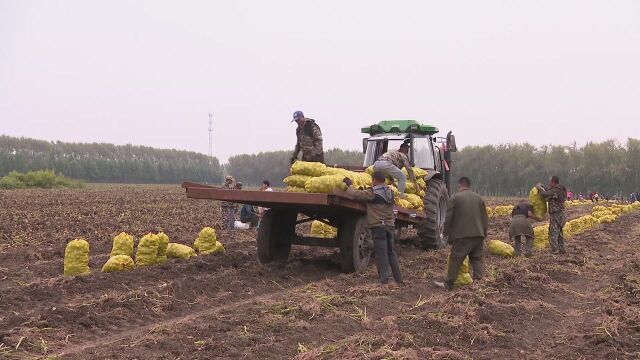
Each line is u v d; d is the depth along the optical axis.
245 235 16.95
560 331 7.02
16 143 101.69
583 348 6.20
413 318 7.03
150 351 5.76
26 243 15.49
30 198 37.34
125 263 10.19
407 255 12.25
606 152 83.12
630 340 6.50
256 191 9.40
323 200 8.98
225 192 9.63
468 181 9.30
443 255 12.15
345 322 6.93
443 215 13.34
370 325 6.88
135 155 120.19
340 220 10.52
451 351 5.82
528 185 86.31
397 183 10.97
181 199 38.66
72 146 110.56
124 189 58.16
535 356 5.97
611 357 5.89
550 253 13.52
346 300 7.95
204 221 23.06
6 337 6.02
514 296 8.60
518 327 7.06
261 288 9.06
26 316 6.88
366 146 13.41
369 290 8.57
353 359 5.48
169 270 10.15
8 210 26.92
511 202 49.59
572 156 84.88
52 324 6.63
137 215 25.25
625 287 9.41
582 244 16.02
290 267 10.55
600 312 7.96
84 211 26.84
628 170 79.56
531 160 86.50
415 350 5.89
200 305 8.01
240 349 5.84
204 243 12.66
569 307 8.41
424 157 13.16
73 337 6.37
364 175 10.38
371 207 9.19
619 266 11.74
